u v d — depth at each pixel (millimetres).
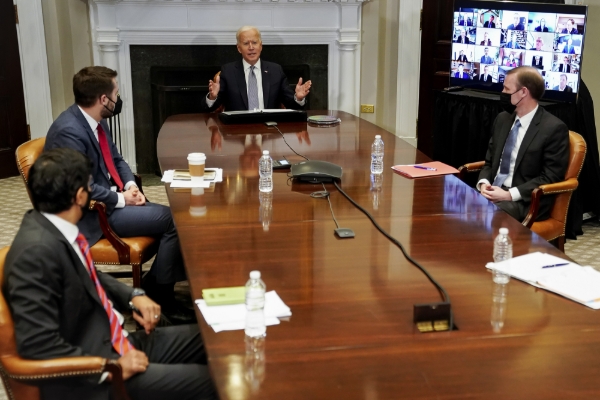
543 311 1956
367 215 2746
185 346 2271
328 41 6156
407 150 3814
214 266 2238
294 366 1672
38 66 5836
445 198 2980
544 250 2400
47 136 3223
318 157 3613
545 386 1592
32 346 1830
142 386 1991
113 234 3098
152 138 6129
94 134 3283
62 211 2016
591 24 5113
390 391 1572
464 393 1563
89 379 1889
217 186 3113
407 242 2461
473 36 4809
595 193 4730
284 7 5988
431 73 6258
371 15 6242
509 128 3703
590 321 1898
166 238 3234
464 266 2256
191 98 6078
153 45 5910
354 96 6301
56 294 1911
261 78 5039
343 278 2158
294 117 4492
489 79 4785
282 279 2145
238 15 5945
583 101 4598
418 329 1850
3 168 5875
